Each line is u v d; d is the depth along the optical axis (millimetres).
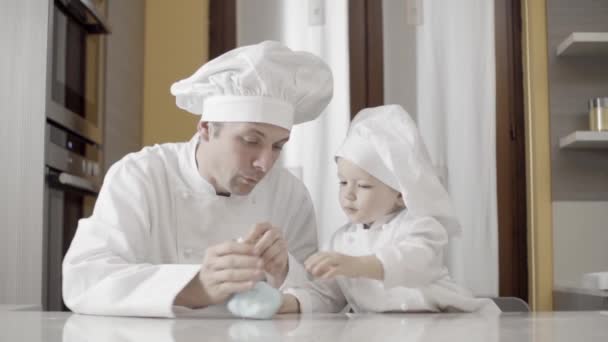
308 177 2498
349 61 2506
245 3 2576
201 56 2504
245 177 1174
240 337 597
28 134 1543
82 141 1845
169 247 1212
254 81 1134
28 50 1558
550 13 2428
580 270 2365
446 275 1242
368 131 1221
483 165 2486
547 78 2414
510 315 932
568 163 2398
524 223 2467
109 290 937
